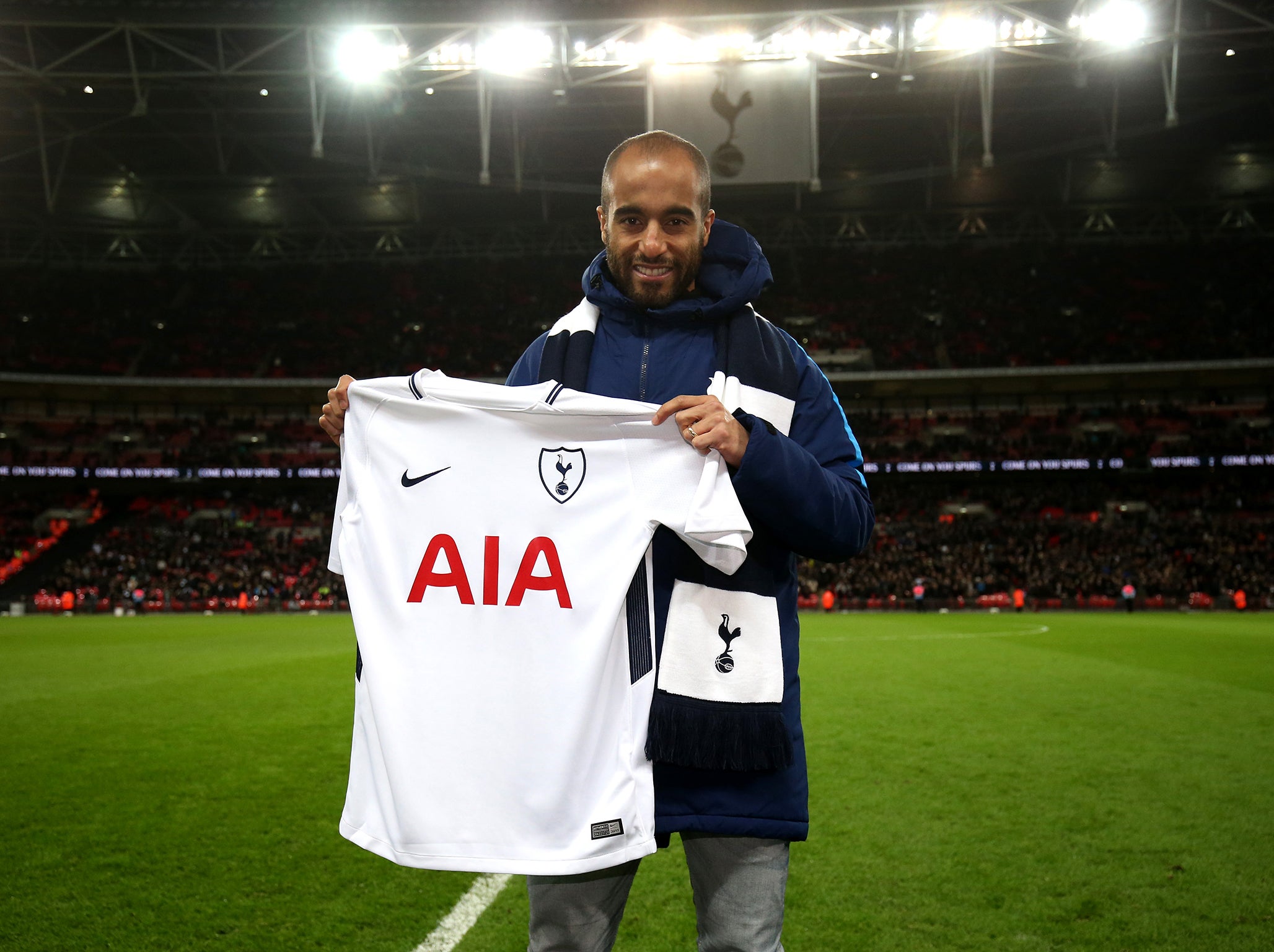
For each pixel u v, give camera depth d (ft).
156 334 146.30
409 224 154.40
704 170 7.06
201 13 92.02
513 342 146.30
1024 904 13.14
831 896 13.55
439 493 6.72
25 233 151.53
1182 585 109.19
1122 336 138.51
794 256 158.51
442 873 14.70
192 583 115.85
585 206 147.84
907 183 141.18
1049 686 35.70
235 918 12.82
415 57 94.38
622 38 91.91
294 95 109.29
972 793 19.22
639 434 6.61
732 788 6.15
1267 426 131.75
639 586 6.46
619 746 6.28
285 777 20.99
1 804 18.69
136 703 31.99
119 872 14.67
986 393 140.87
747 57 89.71
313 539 132.16
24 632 72.08
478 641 6.48
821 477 6.34
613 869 6.41
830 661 45.75
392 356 144.87
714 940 6.25
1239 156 131.44
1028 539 124.67
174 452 136.15
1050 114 118.21
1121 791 19.31
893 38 92.73
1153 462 125.29
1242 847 15.62
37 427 138.41
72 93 108.68
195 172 132.16
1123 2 86.53
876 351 142.61
